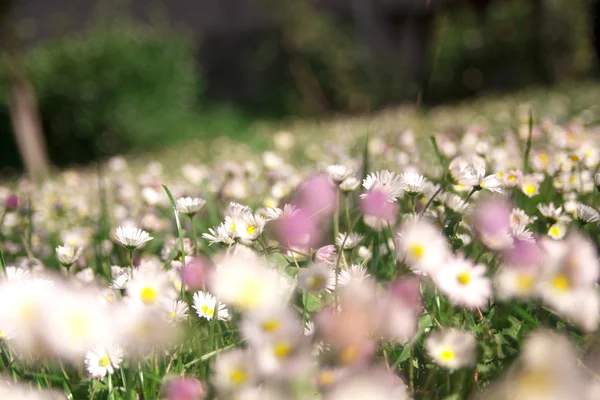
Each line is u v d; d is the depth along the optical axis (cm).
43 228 137
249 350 66
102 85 452
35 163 407
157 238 100
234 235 77
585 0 560
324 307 72
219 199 107
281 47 616
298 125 454
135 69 459
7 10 394
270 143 331
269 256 78
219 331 74
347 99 593
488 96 538
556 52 566
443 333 68
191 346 74
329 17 616
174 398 67
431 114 360
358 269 74
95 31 484
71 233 109
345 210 87
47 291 64
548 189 100
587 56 564
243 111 624
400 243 69
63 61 452
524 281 68
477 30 587
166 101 473
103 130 455
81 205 152
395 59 612
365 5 631
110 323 64
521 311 72
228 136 447
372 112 104
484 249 76
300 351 64
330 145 204
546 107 298
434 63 100
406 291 67
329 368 65
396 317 66
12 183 258
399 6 618
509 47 578
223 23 661
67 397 71
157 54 473
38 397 64
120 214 125
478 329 72
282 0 609
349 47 604
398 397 63
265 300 64
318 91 607
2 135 455
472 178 78
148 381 71
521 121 167
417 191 76
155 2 676
